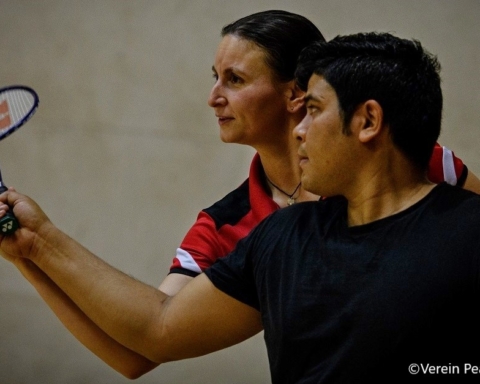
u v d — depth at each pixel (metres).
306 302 4.25
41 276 5.47
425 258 4.04
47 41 14.50
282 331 4.31
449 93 13.58
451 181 6.44
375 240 4.20
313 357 4.23
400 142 4.30
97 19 14.42
